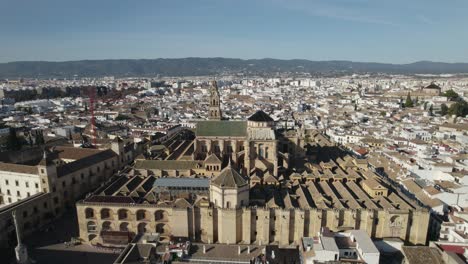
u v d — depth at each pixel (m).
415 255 102.31
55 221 155.38
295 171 173.62
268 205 133.75
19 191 166.50
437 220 136.38
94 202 136.00
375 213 129.75
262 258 99.88
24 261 115.00
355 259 100.31
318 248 100.50
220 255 100.62
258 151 170.25
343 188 153.12
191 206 132.25
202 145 186.00
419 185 170.88
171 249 100.12
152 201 138.88
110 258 124.88
